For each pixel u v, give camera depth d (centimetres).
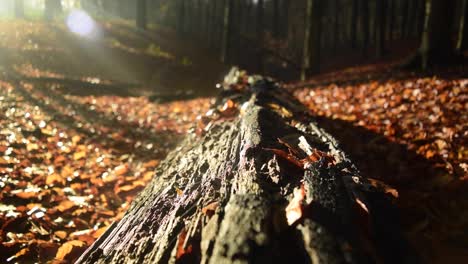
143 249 156
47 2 2258
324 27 3012
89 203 334
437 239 233
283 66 2194
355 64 2173
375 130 462
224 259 121
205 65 1866
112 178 397
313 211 130
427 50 891
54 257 240
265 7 3781
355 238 123
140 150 538
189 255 134
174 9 3409
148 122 726
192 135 368
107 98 1010
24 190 328
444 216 260
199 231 143
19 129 512
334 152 212
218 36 2808
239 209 137
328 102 709
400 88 674
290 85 1147
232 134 250
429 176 320
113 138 582
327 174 158
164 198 197
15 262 229
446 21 873
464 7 1458
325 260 112
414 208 267
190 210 164
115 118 732
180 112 839
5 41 1516
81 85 1103
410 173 328
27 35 1702
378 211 147
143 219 185
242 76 634
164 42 2241
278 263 117
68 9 2731
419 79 718
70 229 285
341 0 3030
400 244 138
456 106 489
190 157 258
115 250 170
